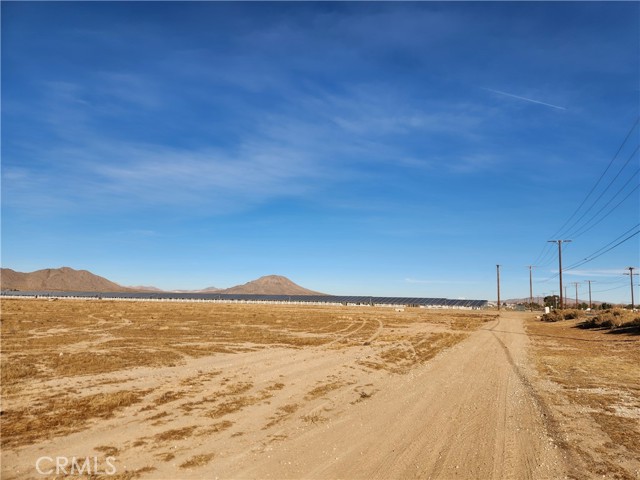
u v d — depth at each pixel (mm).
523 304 186250
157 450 10273
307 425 12719
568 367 24828
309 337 38562
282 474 9133
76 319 48188
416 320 70938
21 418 12242
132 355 23984
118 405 13969
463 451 10773
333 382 19203
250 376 19750
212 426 12266
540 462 10117
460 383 19875
